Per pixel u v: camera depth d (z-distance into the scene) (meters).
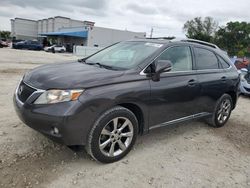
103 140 3.78
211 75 5.28
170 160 4.19
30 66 15.61
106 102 3.59
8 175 3.38
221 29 74.00
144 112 4.11
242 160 4.49
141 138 4.89
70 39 58.81
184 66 4.79
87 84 3.53
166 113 4.47
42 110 3.40
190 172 3.91
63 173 3.55
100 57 4.92
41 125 3.45
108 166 3.82
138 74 4.04
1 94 7.21
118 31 54.69
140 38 5.27
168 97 4.37
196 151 4.62
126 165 3.90
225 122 6.10
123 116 3.84
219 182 3.74
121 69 4.12
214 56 5.59
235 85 5.96
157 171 3.83
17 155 3.85
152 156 4.25
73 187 3.29
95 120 3.57
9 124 4.92
